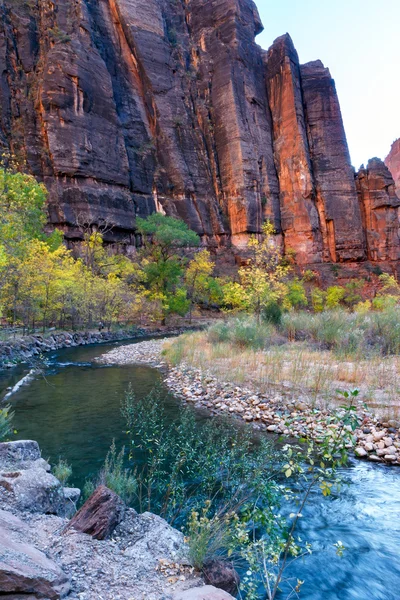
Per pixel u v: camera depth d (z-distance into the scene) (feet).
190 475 17.25
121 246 184.34
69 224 166.09
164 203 217.97
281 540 9.21
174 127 230.89
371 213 245.86
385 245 240.32
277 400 29.66
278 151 249.14
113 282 110.73
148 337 110.73
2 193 73.87
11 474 12.32
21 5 191.42
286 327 61.67
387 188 246.88
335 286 209.15
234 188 231.91
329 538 13.56
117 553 9.46
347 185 242.78
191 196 225.15
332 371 33.91
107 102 195.83
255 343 52.70
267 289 74.74
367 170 252.21
